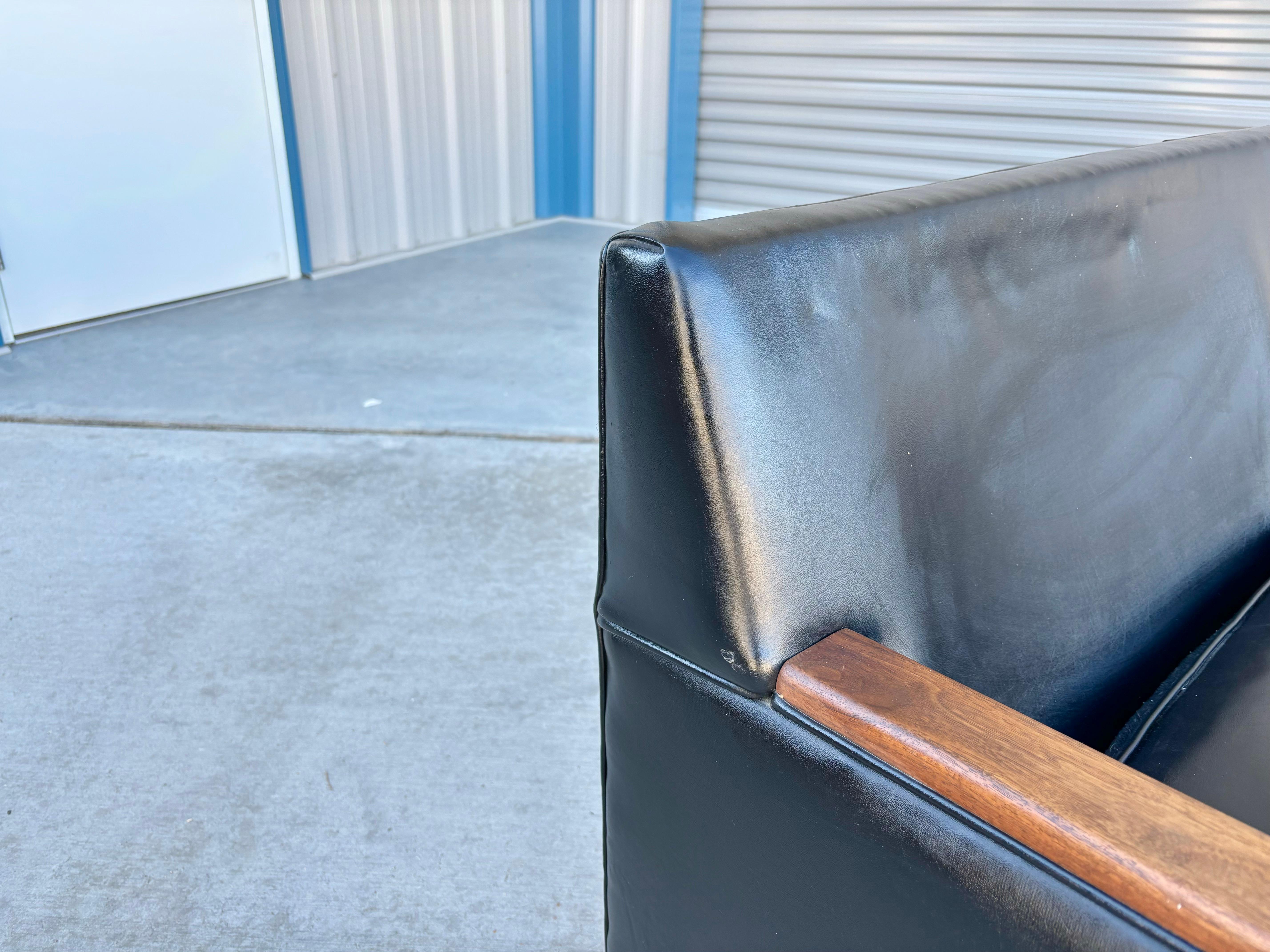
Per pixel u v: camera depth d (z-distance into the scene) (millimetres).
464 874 1071
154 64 2959
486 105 4254
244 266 3467
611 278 482
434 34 3879
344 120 3625
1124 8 3254
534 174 4699
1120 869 368
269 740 1272
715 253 462
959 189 613
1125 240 730
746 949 585
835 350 508
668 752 582
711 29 4082
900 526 549
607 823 688
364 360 2791
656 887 650
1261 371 892
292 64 3350
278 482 2029
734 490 468
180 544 1768
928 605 568
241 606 1576
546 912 1025
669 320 454
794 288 491
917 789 437
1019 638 630
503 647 1496
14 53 2611
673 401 465
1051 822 389
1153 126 3379
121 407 2389
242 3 3150
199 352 2809
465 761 1248
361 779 1208
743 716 512
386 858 1089
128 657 1436
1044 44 3430
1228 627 801
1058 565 667
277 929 993
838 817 479
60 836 1103
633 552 546
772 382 477
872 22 3697
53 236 2846
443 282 3688
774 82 4023
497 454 2207
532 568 1733
